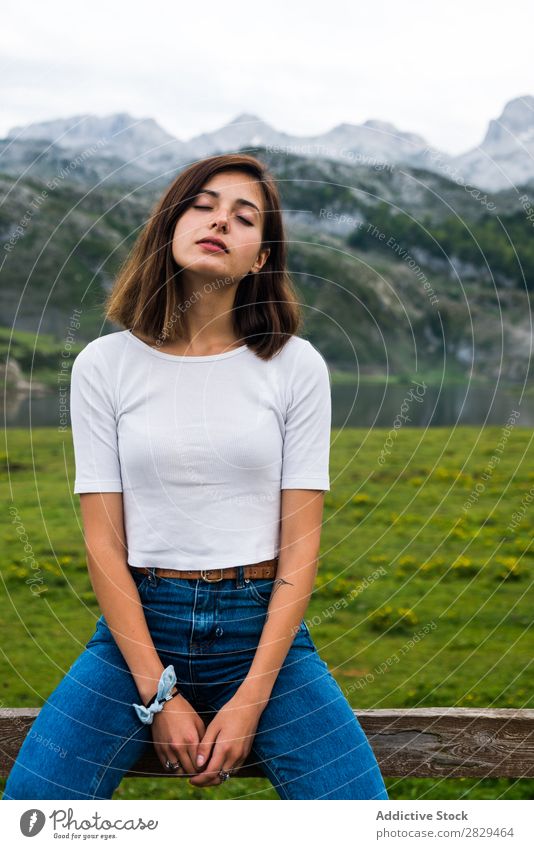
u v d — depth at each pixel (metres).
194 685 2.47
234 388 2.53
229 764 2.28
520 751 2.76
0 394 26.12
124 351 2.56
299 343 2.64
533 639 6.49
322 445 2.58
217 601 2.44
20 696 5.30
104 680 2.39
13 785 2.31
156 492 2.47
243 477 2.48
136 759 2.43
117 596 2.42
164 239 2.54
